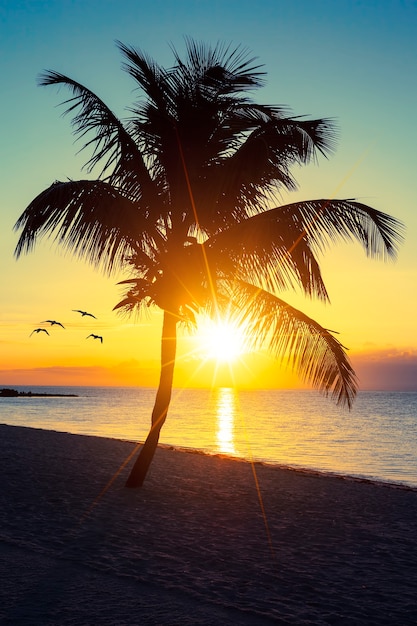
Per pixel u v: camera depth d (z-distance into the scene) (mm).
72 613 5617
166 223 12750
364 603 6359
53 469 16234
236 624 5543
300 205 11438
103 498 12211
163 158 12695
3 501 11562
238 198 12492
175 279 12375
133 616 5609
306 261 11797
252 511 11727
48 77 12086
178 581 6832
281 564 7867
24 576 6746
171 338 13055
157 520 10391
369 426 60188
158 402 13500
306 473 19562
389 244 11500
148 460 13602
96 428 46594
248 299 12273
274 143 11898
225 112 12578
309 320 11820
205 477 16359
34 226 11039
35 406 97688
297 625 5617
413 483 22531
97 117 12352
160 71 12570
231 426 55312
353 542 9414
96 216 11172
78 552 7953
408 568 7879
